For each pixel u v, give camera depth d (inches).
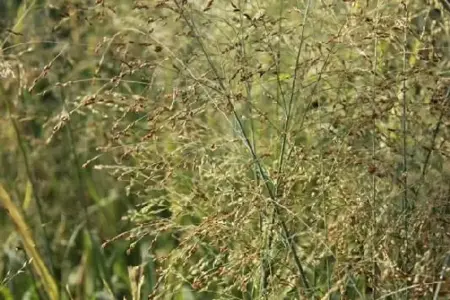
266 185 107.1
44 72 118.6
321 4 113.1
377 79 109.3
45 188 142.7
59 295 128.9
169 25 117.4
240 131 113.0
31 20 146.5
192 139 115.3
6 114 143.9
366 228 105.3
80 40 139.7
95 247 135.6
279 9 118.3
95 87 138.8
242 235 109.3
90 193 144.3
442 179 108.0
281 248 109.5
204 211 116.2
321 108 112.9
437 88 106.3
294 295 113.0
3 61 127.3
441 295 103.7
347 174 107.3
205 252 127.0
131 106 111.8
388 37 106.0
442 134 110.9
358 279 115.2
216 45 110.2
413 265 104.7
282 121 114.4
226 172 111.8
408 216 106.3
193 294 125.7
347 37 105.2
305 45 112.7
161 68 114.3
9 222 139.2
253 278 110.3
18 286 132.9
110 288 131.4
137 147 114.6
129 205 139.7
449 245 104.0
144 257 126.8
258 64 113.1
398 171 108.2
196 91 109.5
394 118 114.7
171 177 119.6
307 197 112.3
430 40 111.0
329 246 105.0
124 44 116.7
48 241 137.5
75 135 143.9
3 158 143.7
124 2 127.5
